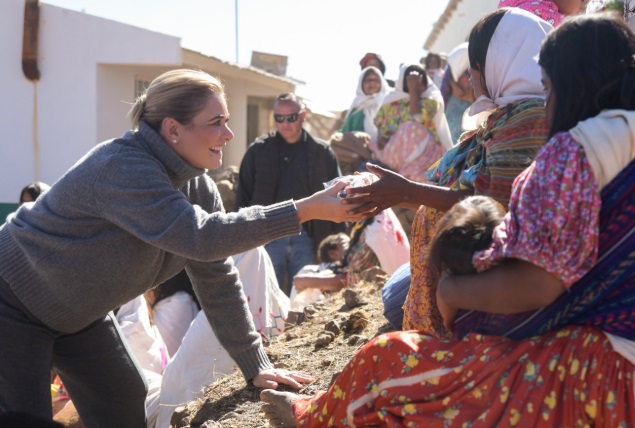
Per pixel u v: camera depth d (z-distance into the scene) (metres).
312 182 7.98
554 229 2.21
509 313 2.39
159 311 6.01
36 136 12.47
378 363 2.64
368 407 2.65
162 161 3.24
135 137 3.26
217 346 4.70
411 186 3.12
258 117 16.17
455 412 2.43
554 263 2.21
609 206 2.25
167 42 12.02
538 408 2.30
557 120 2.39
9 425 2.74
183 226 3.03
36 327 3.41
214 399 3.91
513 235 2.28
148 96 3.28
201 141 3.24
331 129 17.38
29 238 3.29
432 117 8.34
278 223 3.10
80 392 3.84
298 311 5.13
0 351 3.34
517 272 2.29
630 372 2.26
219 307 3.88
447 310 2.60
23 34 12.27
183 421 3.90
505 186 3.02
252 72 14.73
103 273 3.29
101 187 3.12
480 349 2.43
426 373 2.52
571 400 2.29
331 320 4.54
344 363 3.96
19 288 3.35
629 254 2.26
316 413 2.84
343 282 6.34
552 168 2.25
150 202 3.08
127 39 12.12
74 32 12.29
